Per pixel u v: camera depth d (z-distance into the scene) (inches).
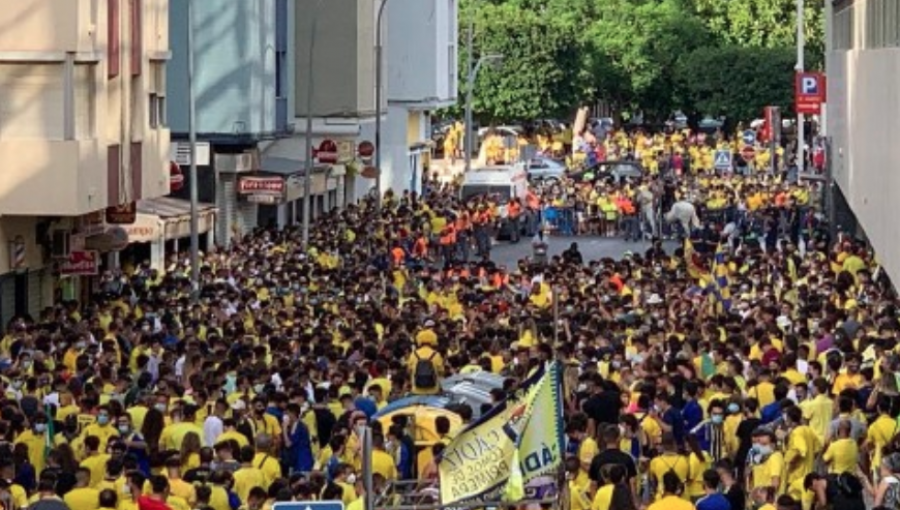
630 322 2005.4
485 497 1117.1
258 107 3393.2
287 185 3467.0
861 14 2928.2
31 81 2229.3
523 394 1130.0
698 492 1369.3
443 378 1759.4
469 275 2508.6
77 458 1401.3
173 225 2792.8
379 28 3816.4
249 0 3326.8
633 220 4055.1
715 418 1524.4
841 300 2176.4
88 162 2271.2
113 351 1775.3
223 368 1652.3
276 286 2349.9
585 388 1605.6
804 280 2369.6
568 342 1830.7
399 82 4773.6
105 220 2527.1
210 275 2469.2
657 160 5418.3
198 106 3324.3
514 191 4111.7
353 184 4350.4
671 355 1722.4
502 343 1903.3
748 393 1600.6
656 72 6584.6
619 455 1336.1
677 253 2787.9
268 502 1256.8
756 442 1403.8
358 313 2069.4
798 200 3767.2
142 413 1515.7
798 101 4468.5
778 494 1360.7
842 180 3348.9
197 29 3314.5
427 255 3294.8
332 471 1332.4
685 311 2082.9
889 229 2201.0
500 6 6545.3
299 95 3880.4
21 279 2336.4
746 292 2290.8
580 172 4945.9
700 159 5457.7
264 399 1513.3
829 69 3897.6
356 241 3088.1
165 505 1242.6
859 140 2844.5
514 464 1109.1
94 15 2293.3
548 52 6412.4
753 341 1840.6
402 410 1523.1
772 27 6574.8
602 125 6619.1
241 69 3326.8
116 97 2426.2
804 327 1873.8
